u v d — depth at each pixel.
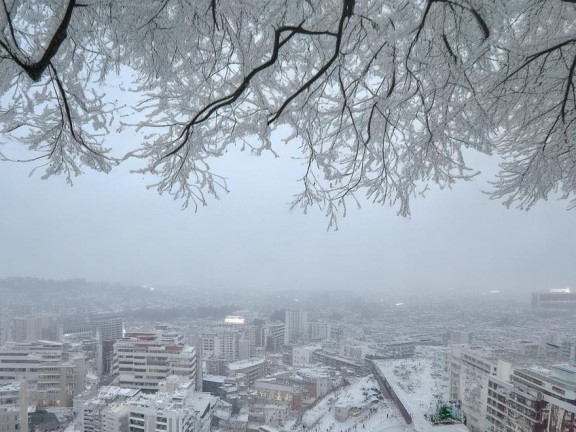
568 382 133.50
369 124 25.78
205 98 26.05
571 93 26.88
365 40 23.03
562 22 25.02
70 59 23.36
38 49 21.30
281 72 27.22
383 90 26.64
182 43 22.95
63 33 15.63
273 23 22.11
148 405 156.25
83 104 22.92
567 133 27.38
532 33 25.30
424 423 185.00
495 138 30.12
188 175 27.95
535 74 25.73
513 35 22.72
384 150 28.97
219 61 25.03
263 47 23.31
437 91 24.25
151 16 20.69
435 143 27.34
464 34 22.36
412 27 20.34
